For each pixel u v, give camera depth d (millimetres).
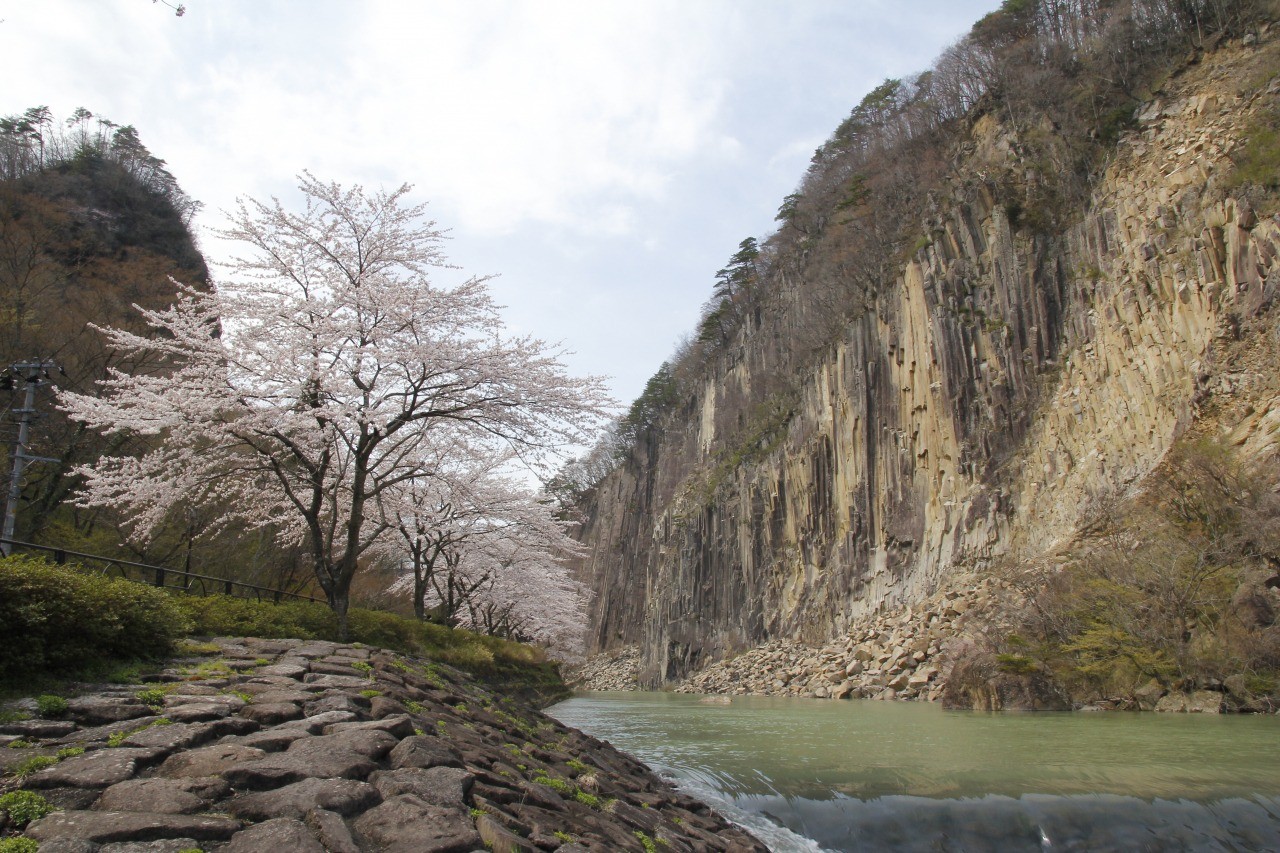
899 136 60344
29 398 17000
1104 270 34125
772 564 55281
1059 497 31844
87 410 14992
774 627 52094
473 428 18891
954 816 9562
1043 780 10742
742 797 10891
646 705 30672
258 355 16297
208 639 11734
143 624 9500
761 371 73250
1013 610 24297
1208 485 21312
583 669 81062
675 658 64875
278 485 18656
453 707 10664
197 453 16906
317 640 13219
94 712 6965
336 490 17578
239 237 17078
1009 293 38125
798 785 11148
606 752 12766
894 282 45938
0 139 53125
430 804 5738
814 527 49875
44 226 36562
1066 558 26484
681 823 8961
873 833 9414
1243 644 17812
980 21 59656
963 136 47594
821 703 25734
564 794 8156
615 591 90125
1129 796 9922
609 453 114312
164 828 4820
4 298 27922
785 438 58969
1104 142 37531
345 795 5578
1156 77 37500
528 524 28438
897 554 40312
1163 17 39938
